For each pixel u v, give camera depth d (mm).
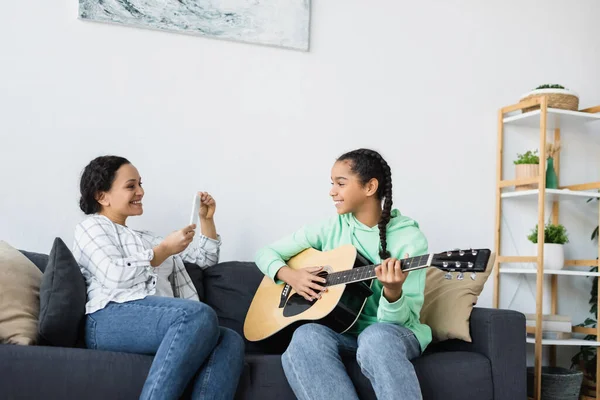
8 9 2578
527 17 3336
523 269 3059
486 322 2148
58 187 2605
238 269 2508
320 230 2328
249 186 2836
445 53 3174
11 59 2574
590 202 3408
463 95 3191
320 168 2941
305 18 2928
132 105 2705
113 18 2674
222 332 1976
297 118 2922
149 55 2734
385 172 2205
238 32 2834
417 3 3139
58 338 1913
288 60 2920
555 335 2990
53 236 2592
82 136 2641
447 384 2039
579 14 3439
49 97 2611
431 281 2406
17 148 2568
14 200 2557
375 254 2162
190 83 2781
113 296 1971
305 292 2135
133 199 2236
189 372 1821
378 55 3059
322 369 1860
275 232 2859
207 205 2523
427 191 3096
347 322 2029
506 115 3273
